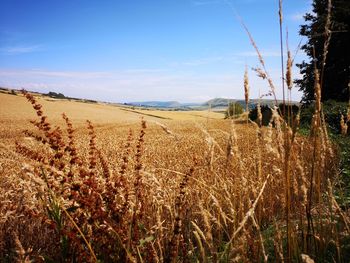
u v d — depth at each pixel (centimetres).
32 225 439
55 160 306
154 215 417
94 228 304
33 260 267
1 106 7244
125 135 3122
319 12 3036
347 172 591
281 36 250
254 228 351
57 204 284
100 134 3284
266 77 259
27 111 6812
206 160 311
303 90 2811
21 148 288
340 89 3173
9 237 433
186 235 413
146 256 315
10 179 707
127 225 317
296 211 370
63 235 285
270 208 438
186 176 365
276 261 300
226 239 430
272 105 274
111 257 296
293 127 263
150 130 3841
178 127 4034
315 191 342
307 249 304
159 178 678
